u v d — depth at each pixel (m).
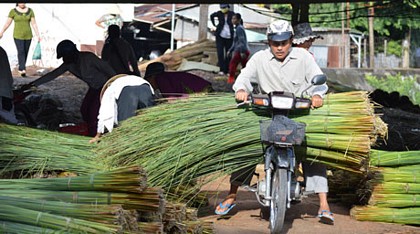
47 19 27.50
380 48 38.78
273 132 6.17
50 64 27.22
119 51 12.27
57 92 16.89
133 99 7.37
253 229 6.66
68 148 7.16
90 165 6.88
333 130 6.42
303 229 6.72
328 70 29.88
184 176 6.50
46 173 6.85
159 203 4.89
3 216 4.64
